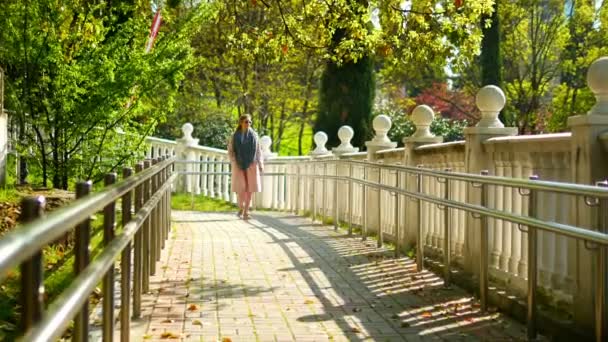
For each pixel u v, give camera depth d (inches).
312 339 231.9
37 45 450.9
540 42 1003.9
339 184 575.5
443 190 364.8
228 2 560.7
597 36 987.9
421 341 229.9
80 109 468.4
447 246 313.1
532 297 227.9
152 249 336.2
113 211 171.3
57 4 451.2
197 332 238.1
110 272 158.4
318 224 582.9
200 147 834.8
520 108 1030.4
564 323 224.5
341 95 856.3
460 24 464.1
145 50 496.4
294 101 1074.1
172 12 575.8
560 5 990.4
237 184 620.4
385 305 281.6
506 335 236.2
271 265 370.3
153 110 517.7
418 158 402.3
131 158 497.0
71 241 344.5
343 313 268.2
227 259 387.9
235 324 249.6
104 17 472.7
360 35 488.7
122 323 202.1
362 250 423.8
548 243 252.7
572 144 231.0
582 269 221.0
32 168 489.1
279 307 276.8
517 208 278.5
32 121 465.7
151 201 251.8
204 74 1029.2
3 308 240.4
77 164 479.2
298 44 527.8
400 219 427.8
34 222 77.2
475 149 309.9
